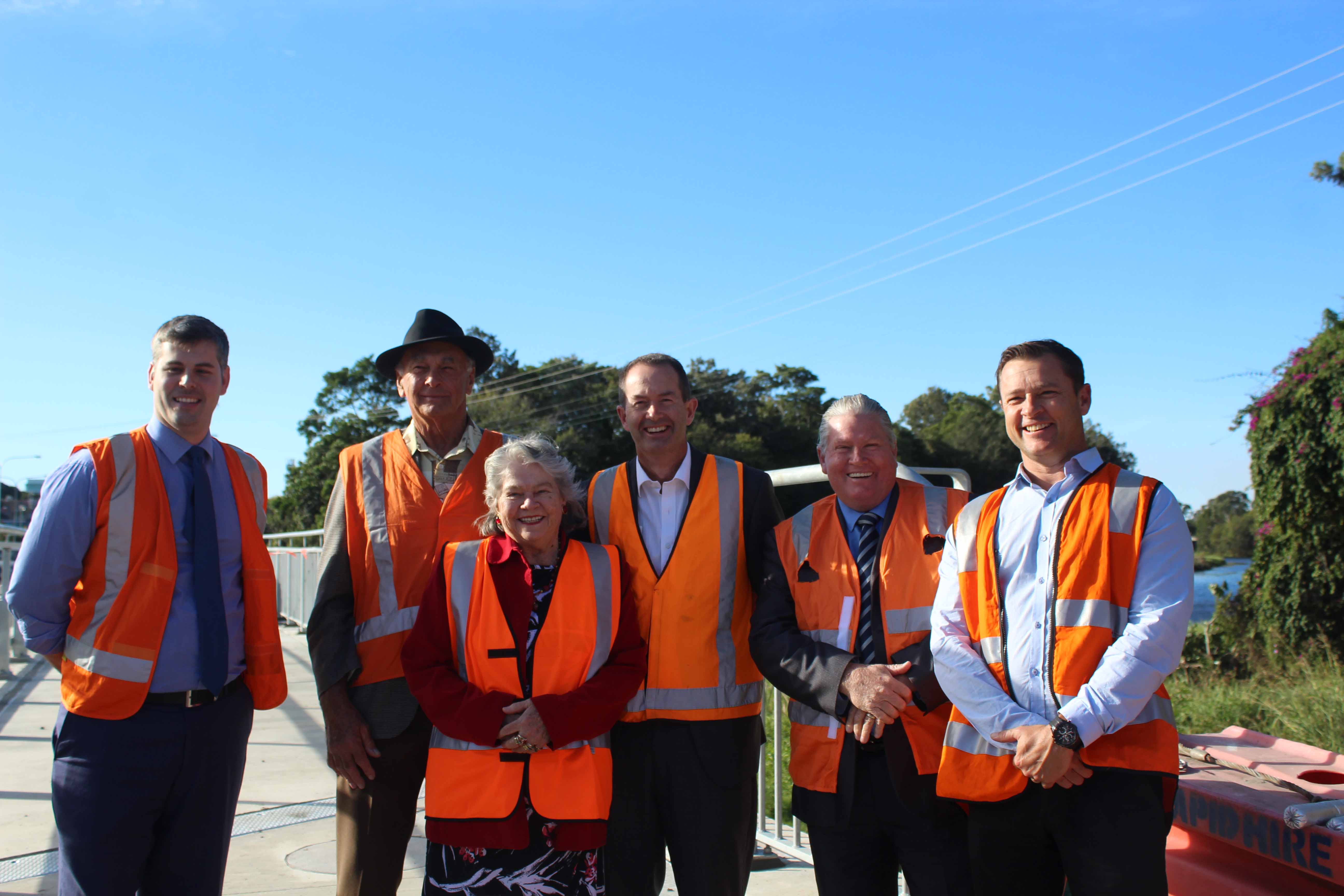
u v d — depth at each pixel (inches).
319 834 170.9
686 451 118.0
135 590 98.1
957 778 92.7
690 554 112.0
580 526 114.3
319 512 1856.5
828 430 110.0
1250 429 343.3
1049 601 90.7
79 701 95.6
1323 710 216.1
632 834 108.7
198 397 103.9
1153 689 83.7
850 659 99.1
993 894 92.6
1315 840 90.7
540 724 98.0
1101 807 84.9
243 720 105.6
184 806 100.0
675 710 108.1
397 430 124.1
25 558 96.3
